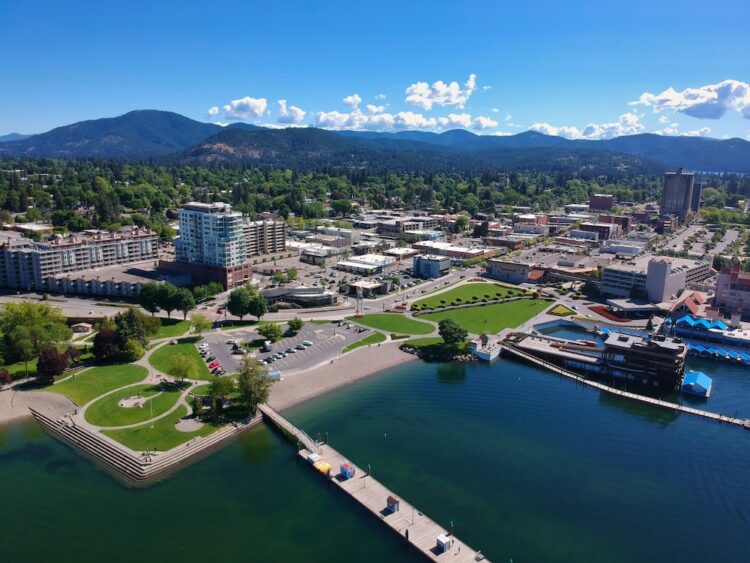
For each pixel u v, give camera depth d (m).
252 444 178.00
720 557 132.88
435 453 175.12
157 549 131.38
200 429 180.50
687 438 189.50
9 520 140.25
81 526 138.50
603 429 194.62
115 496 150.00
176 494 151.12
